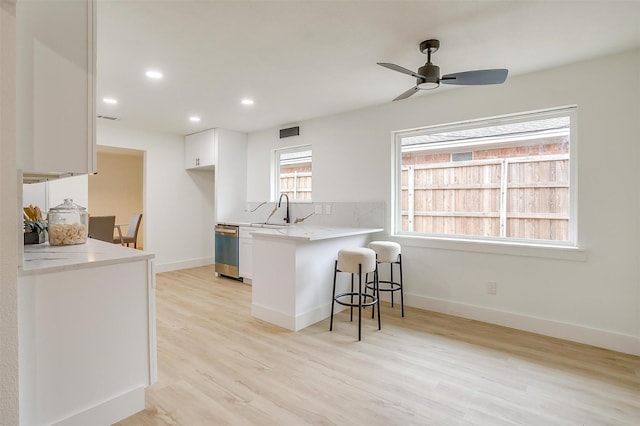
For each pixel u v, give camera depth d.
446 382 2.18
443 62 2.77
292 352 2.59
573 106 2.86
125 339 1.79
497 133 3.34
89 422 1.67
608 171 2.66
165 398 1.99
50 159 1.52
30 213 2.38
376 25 2.20
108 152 6.06
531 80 2.99
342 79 3.13
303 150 4.93
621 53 2.59
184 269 5.73
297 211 4.80
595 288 2.73
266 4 1.95
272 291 3.21
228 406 1.91
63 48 1.55
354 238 3.78
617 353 2.59
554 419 1.81
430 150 3.75
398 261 3.73
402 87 3.35
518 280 3.09
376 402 1.96
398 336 2.91
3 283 1.25
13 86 1.26
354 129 4.18
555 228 3.04
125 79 3.11
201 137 5.42
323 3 1.95
